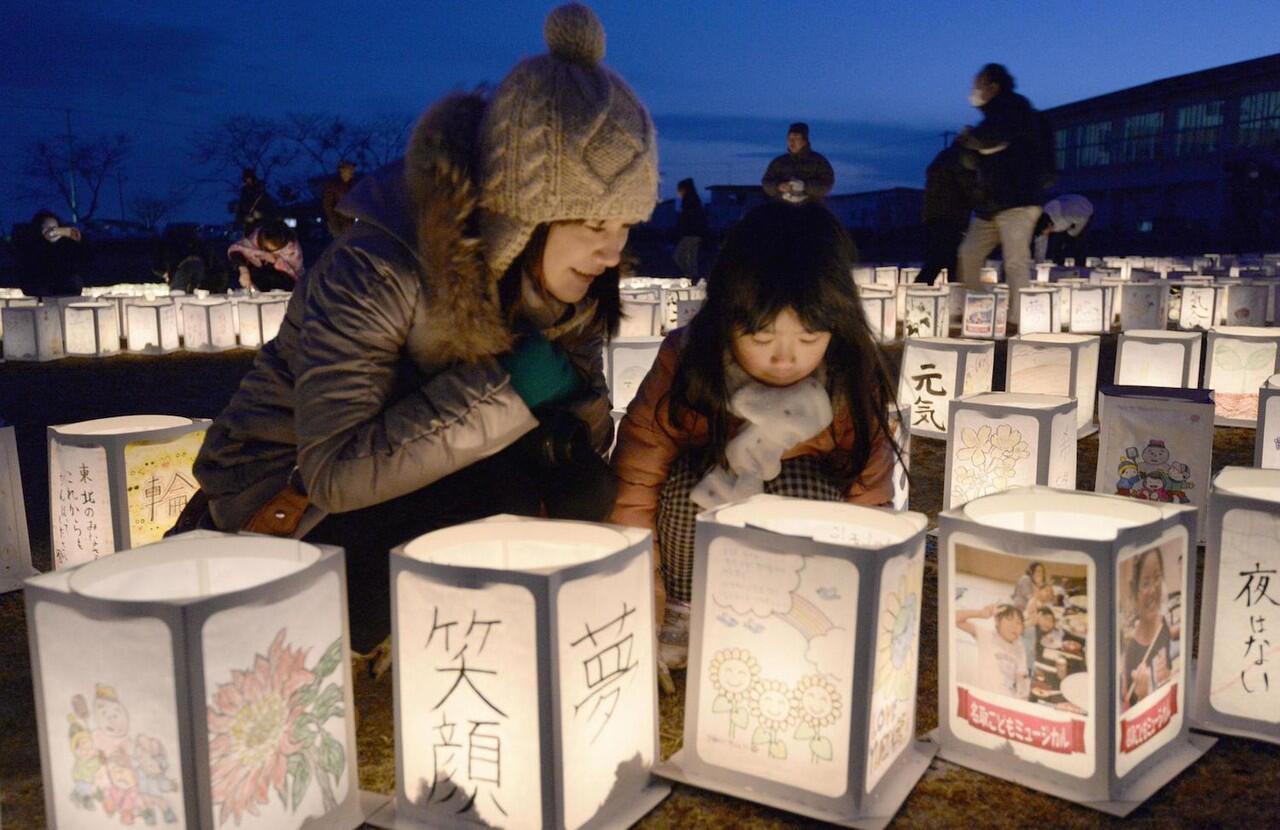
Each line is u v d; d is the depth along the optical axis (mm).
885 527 2031
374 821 1792
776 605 1836
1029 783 1912
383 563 2375
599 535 1928
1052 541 1828
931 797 1894
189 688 1479
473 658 1668
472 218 2156
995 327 9570
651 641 1907
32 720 2271
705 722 1938
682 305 7914
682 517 2543
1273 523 2000
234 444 2412
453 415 2113
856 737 1779
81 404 6812
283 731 1635
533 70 2053
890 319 9758
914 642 1970
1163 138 42500
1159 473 3516
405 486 2158
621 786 1845
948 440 3730
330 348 2143
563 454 2381
